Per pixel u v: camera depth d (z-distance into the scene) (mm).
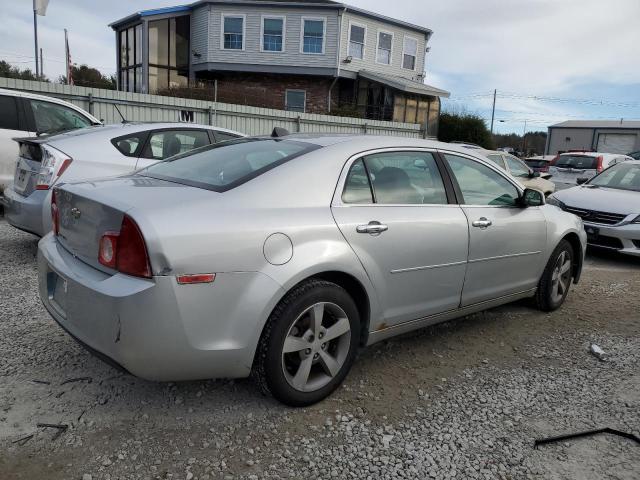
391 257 3256
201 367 2607
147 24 25547
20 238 6527
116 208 2537
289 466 2500
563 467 2588
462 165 3992
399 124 22953
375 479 2443
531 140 69000
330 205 3059
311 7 25859
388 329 3410
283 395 2879
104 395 3010
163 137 6301
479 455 2652
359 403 3094
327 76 26891
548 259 4645
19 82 12906
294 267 2768
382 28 27828
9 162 7152
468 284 3861
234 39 26328
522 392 3316
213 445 2619
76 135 5758
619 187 8289
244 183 2895
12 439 2576
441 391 3289
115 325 2439
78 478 2338
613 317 4828
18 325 3879
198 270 2492
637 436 2857
